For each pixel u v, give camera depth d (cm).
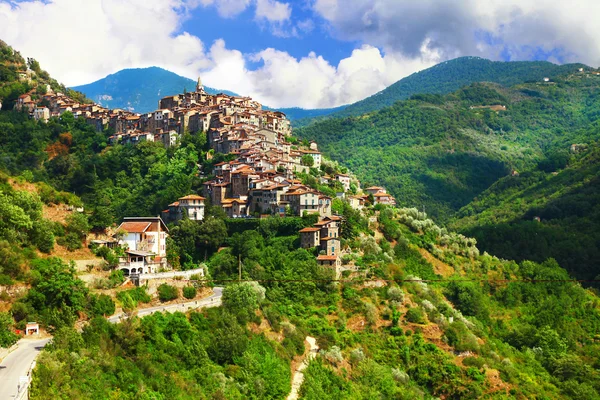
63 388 8662
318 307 18425
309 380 13512
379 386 15200
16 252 12462
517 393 17375
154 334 11544
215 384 11481
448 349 17938
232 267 19950
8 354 9756
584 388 19162
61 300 11475
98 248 14725
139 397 9569
